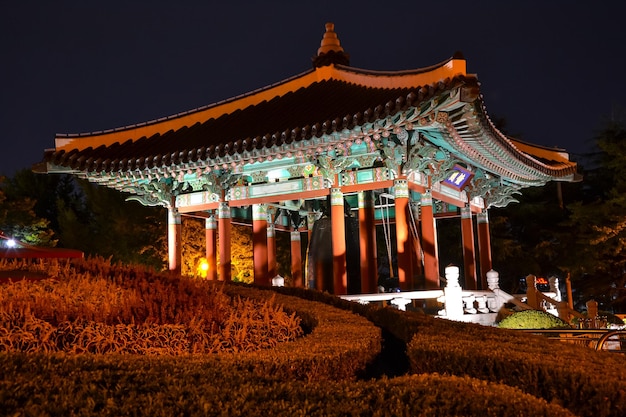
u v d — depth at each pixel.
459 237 49.91
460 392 6.36
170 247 30.28
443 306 25.69
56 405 5.47
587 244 42.72
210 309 12.60
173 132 29.41
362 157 25.28
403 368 12.76
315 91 27.53
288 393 6.20
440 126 21.06
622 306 49.88
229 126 27.50
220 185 28.44
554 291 28.97
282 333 12.15
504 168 28.31
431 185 26.75
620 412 7.25
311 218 32.94
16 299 11.29
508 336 10.77
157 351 10.38
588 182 51.59
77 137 28.56
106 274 15.83
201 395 5.95
